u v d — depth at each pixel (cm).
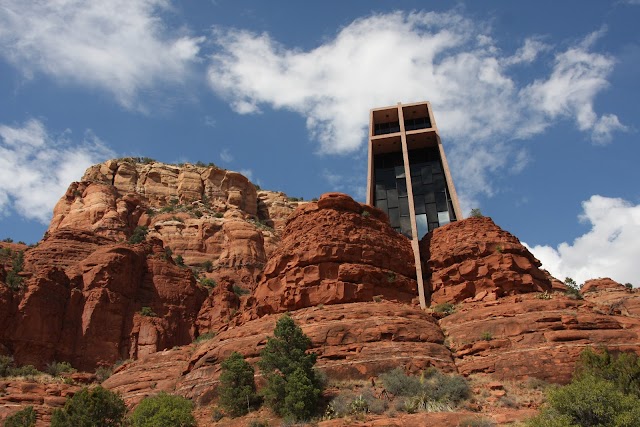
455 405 3578
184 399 4034
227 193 14638
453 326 4562
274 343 4012
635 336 4019
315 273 5016
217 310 8100
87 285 7512
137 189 13850
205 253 12106
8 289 6769
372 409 3547
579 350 3916
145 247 8800
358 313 4538
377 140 7388
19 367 6250
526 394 3694
